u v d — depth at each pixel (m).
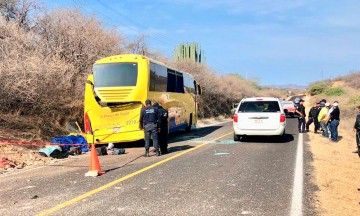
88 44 19.52
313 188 7.07
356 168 9.27
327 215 5.43
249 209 5.72
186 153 12.00
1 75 12.34
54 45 18.80
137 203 6.11
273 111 14.57
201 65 38.41
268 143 14.60
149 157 11.43
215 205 5.95
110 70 13.64
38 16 19.00
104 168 9.59
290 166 9.42
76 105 16.33
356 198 6.43
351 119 25.70
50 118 15.28
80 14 20.16
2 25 15.23
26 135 13.22
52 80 14.39
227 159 10.62
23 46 15.66
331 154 11.53
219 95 41.91
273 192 6.77
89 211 5.70
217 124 28.78
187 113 20.22
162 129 11.97
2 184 7.80
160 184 7.50
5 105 13.48
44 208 5.91
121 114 13.48
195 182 7.64
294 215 5.41
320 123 17.25
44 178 8.35
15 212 5.73
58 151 11.56
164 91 15.70
